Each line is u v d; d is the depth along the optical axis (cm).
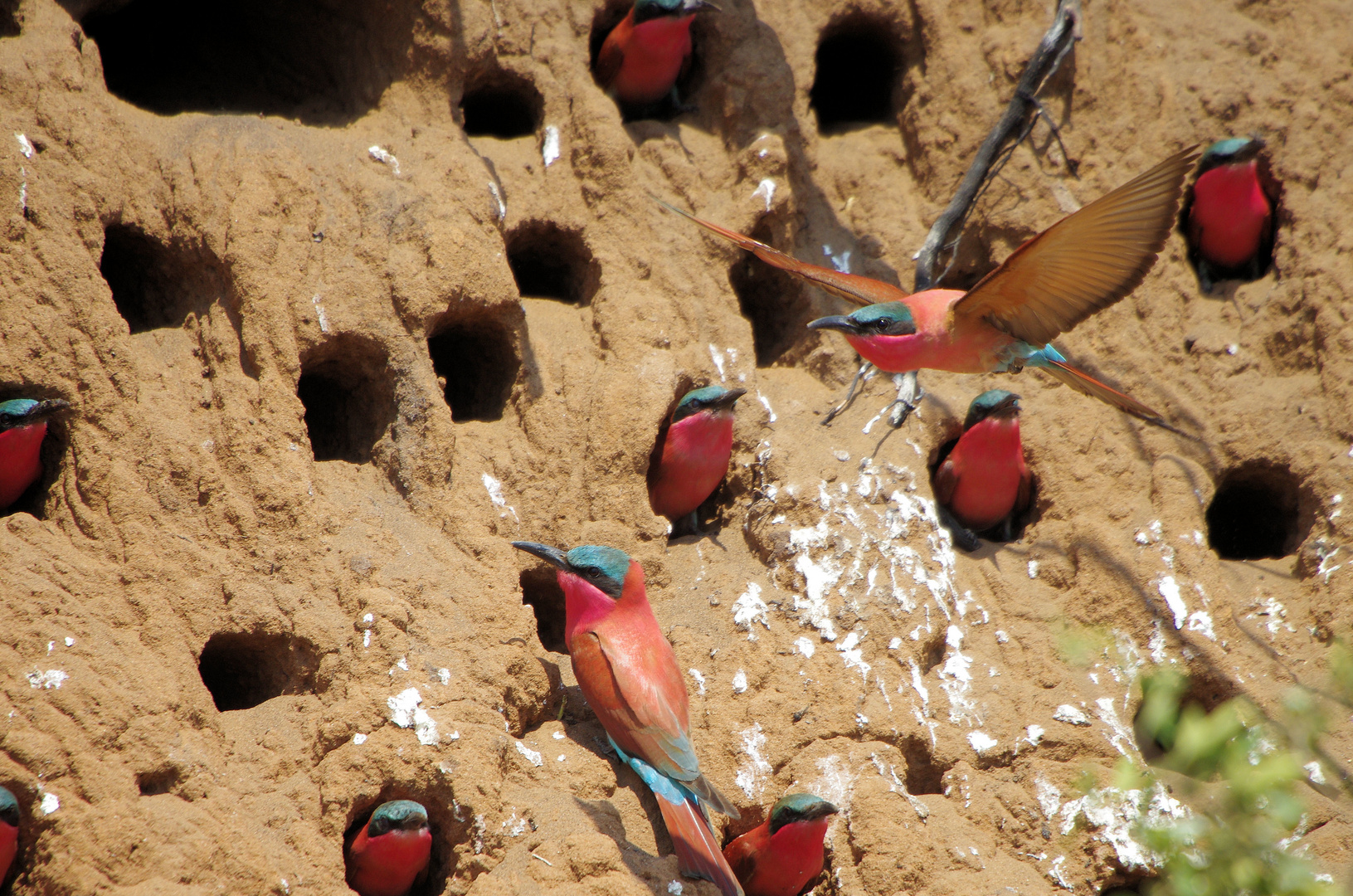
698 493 1211
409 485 1093
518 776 951
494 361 1241
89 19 1320
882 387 1314
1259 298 1401
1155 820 1041
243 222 1105
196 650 930
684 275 1307
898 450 1262
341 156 1207
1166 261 1411
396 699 934
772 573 1170
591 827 923
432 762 914
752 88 1412
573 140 1330
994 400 1212
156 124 1152
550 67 1352
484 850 899
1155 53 1495
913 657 1116
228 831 840
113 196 1081
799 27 1456
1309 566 1265
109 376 1014
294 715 934
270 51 1405
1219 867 841
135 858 809
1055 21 1301
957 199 1304
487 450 1151
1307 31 1527
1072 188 1412
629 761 980
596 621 996
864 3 1485
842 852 986
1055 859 1030
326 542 1014
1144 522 1249
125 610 925
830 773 1027
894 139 1484
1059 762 1088
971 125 1440
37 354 996
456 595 1022
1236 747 890
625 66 1361
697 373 1258
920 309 959
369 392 1156
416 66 1298
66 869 799
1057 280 866
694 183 1367
